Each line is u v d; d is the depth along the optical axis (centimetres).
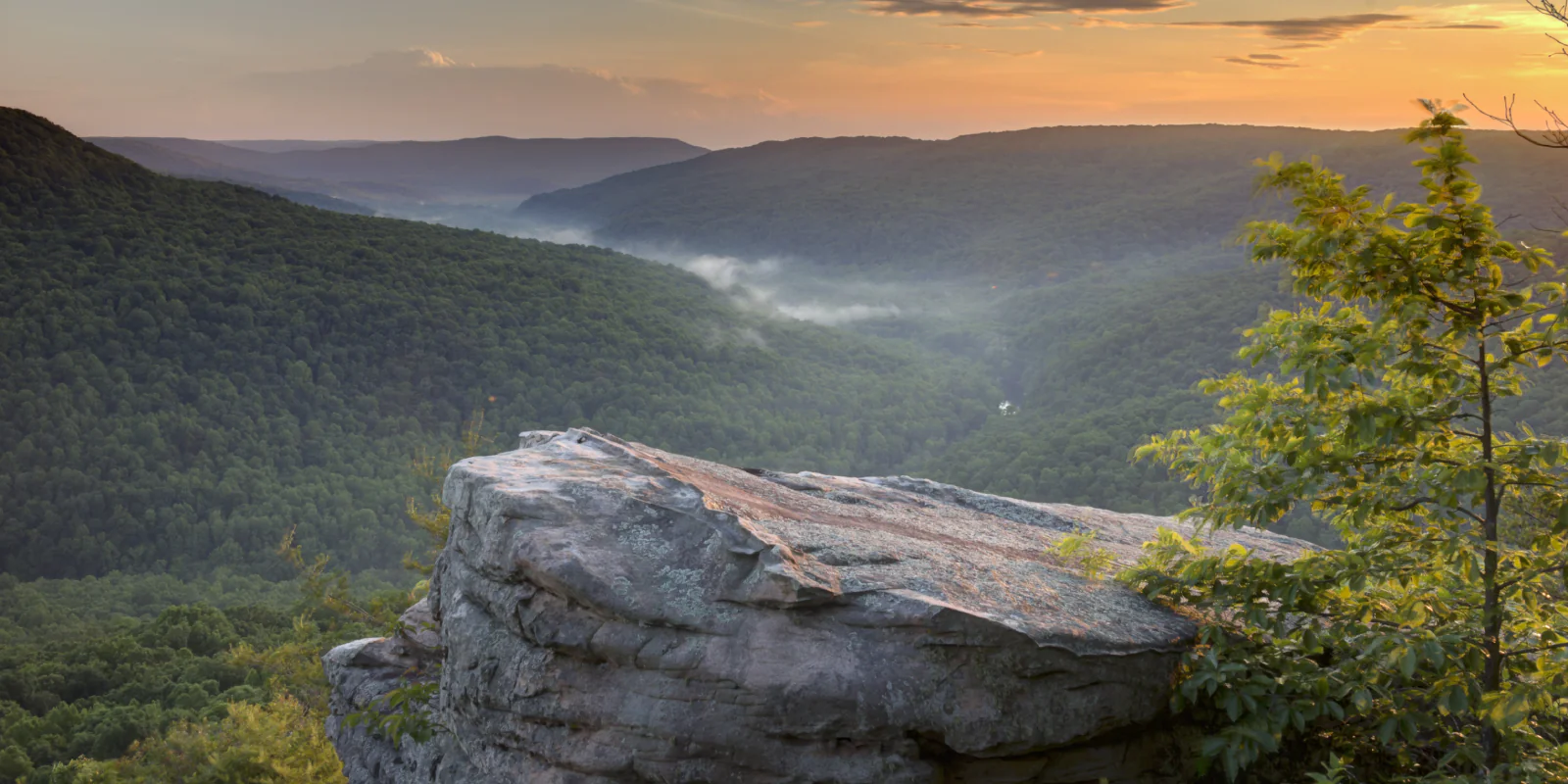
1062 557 506
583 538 409
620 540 411
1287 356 395
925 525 537
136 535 12438
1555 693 380
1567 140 355
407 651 592
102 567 12056
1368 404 381
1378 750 436
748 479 552
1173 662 408
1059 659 380
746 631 379
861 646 376
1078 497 10388
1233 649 414
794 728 368
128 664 5016
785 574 377
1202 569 431
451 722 454
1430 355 379
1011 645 375
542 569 395
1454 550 373
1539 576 363
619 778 382
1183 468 448
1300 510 5238
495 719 415
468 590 440
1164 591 446
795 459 16500
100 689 4959
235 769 1934
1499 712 344
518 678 401
